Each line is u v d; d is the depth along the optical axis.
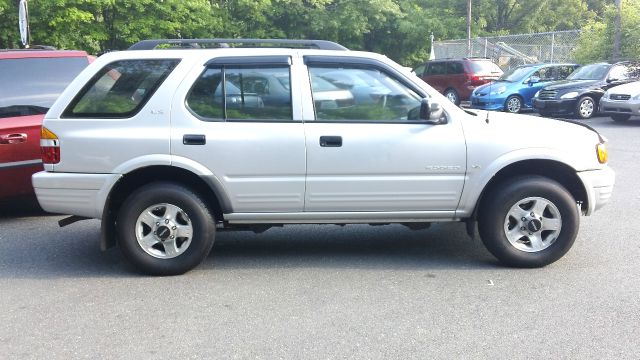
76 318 4.18
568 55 23.83
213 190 4.90
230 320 4.12
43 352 3.67
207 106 4.93
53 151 4.90
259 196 4.94
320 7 26.06
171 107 4.88
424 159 4.93
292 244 5.97
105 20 20.08
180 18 21.19
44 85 6.98
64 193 4.91
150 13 20.41
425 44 29.91
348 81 5.00
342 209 5.02
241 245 5.95
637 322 4.03
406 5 30.16
